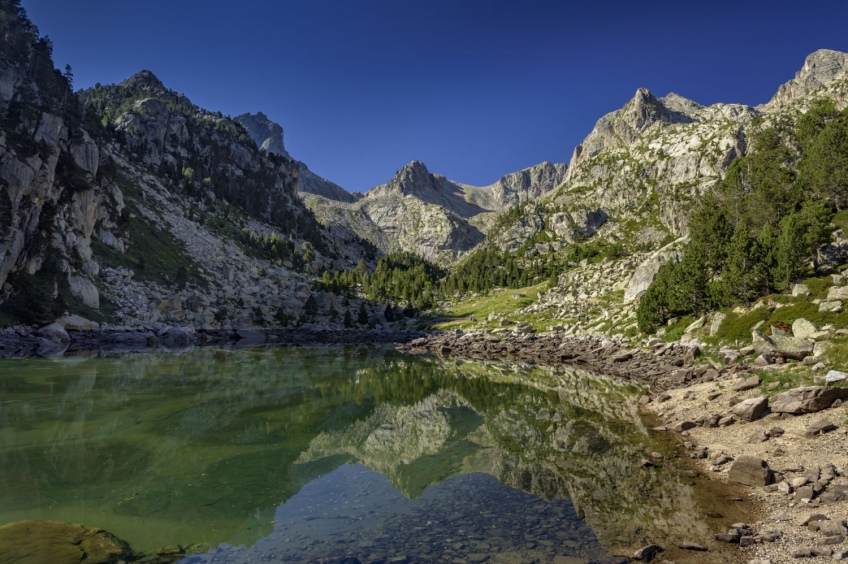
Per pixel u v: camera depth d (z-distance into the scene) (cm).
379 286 17762
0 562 1108
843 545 1134
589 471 1908
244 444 2414
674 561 1135
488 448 2359
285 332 12794
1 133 8925
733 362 3753
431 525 1401
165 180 19412
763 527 1312
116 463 2020
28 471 1878
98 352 7050
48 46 14588
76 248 10031
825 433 1966
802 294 4419
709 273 6144
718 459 1920
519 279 18150
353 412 3334
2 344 6912
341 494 1716
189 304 11944
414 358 7488
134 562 1160
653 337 6034
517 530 1348
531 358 7244
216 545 1275
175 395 3625
